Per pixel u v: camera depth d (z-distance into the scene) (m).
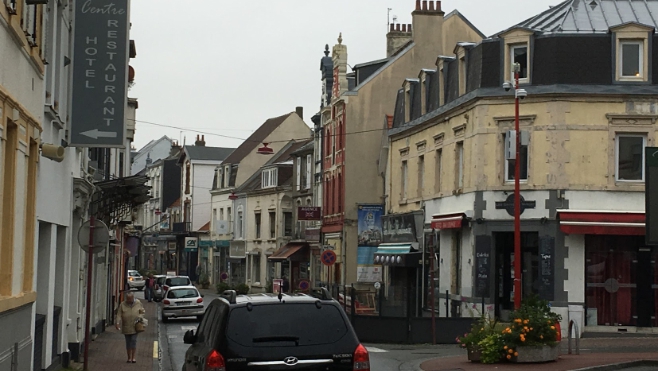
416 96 38.50
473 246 30.11
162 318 38.59
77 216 21.75
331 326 9.99
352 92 47.56
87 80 17.88
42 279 16.34
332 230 49.94
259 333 9.79
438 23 47.53
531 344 19.00
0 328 11.13
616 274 28.55
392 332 27.06
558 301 28.36
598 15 30.98
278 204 64.31
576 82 28.75
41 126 14.10
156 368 20.64
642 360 18.06
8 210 12.13
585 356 20.20
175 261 91.62
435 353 23.81
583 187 28.52
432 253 26.66
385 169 44.97
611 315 28.44
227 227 76.00
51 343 16.72
